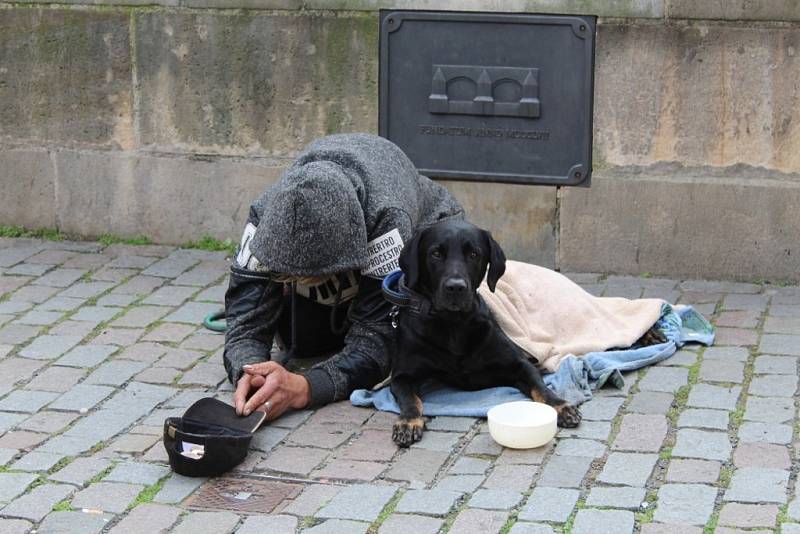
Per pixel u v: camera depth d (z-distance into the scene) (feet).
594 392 19.88
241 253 19.93
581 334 21.34
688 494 16.34
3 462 17.70
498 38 25.89
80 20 27.66
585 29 25.35
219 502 16.49
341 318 20.89
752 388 19.88
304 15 26.61
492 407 18.88
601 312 21.79
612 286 25.66
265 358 19.48
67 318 23.73
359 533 15.58
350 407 19.52
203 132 27.76
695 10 24.70
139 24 27.40
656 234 26.00
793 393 19.63
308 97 27.09
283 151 27.53
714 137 25.30
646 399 19.52
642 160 25.76
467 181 26.84
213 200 28.09
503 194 26.68
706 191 25.49
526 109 26.02
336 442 18.30
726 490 16.43
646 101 25.43
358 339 19.97
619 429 18.48
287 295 20.49
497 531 15.51
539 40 25.70
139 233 28.63
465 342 19.25
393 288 19.72
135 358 21.67
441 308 18.52
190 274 26.40
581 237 26.48
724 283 25.62
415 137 26.84
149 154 28.14
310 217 18.11
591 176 26.08
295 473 17.34
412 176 21.17
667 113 25.40
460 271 18.39
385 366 19.97
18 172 28.73
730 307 24.00
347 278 20.07
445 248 18.65
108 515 16.19
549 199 26.45
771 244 25.46
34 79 28.19
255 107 27.37
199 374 20.97
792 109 24.77
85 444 18.30
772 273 25.61
